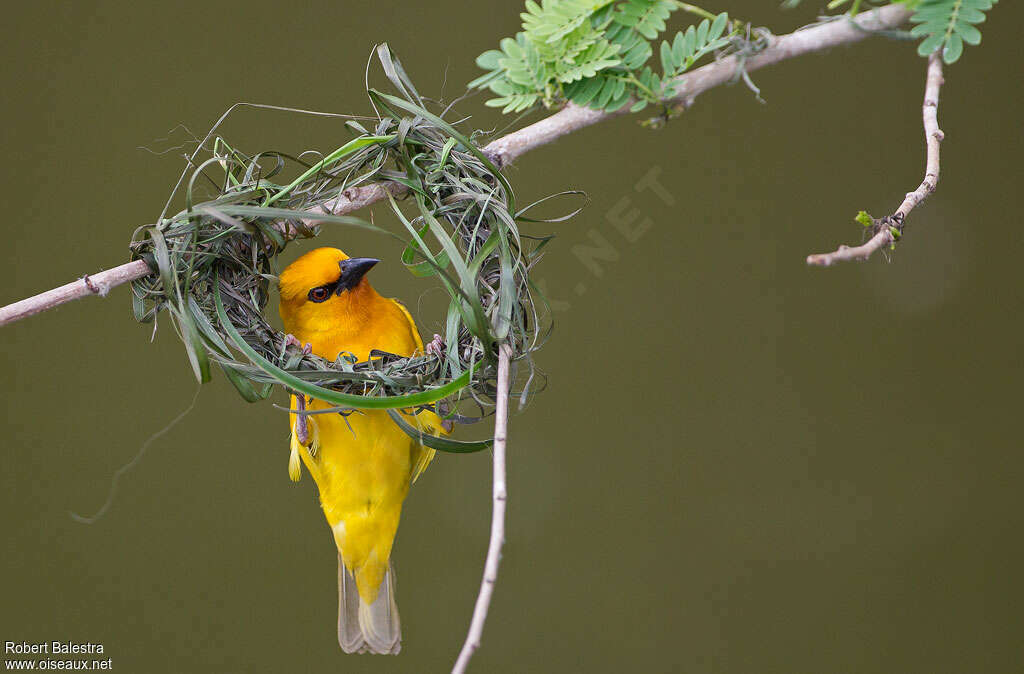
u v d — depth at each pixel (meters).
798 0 5.41
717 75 6.12
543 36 6.18
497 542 4.57
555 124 6.37
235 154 6.38
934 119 6.00
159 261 5.96
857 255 5.28
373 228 5.60
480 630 4.28
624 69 6.18
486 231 6.39
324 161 6.07
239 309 6.43
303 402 7.42
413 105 6.12
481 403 6.16
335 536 7.69
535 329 6.03
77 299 5.96
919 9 5.59
